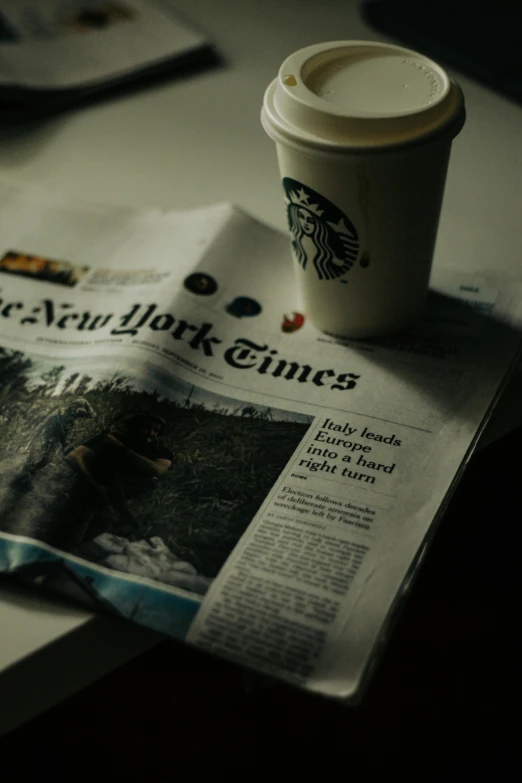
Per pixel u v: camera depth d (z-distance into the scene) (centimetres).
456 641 71
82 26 72
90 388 41
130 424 39
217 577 32
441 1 71
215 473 37
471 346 44
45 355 45
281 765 67
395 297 43
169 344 44
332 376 43
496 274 48
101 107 66
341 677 29
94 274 51
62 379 43
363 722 69
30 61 67
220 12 75
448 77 37
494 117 59
